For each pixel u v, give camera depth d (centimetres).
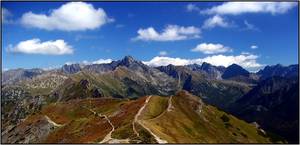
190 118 10200
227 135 10231
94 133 9900
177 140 8450
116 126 9238
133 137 7900
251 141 10325
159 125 8988
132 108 10506
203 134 9625
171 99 10956
